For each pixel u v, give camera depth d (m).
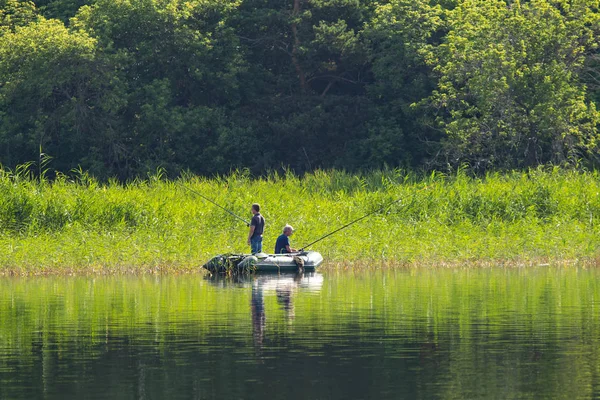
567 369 36.59
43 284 65.88
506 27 154.25
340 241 84.31
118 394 32.94
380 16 174.12
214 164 170.38
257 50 185.50
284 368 36.88
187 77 177.38
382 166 172.12
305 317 49.59
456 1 175.62
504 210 99.31
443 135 173.12
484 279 68.25
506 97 151.25
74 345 41.88
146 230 87.12
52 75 160.50
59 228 87.81
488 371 36.38
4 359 38.84
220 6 178.25
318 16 180.62
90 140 168.00
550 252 83.38
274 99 180.00
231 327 46.34
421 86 169.38
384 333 44.56
